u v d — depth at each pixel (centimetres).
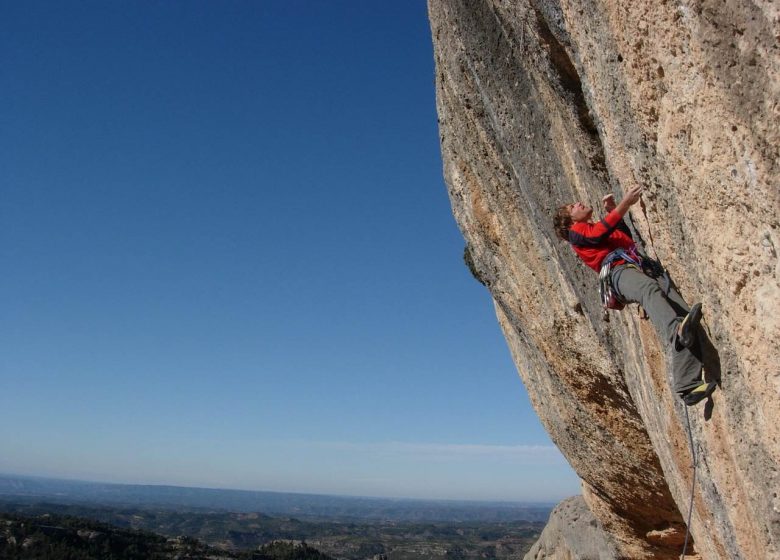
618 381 827
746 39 296
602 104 474
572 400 982
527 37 593
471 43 720
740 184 330
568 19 490
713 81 326
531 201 741
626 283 468
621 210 479
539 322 901
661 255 463
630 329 612
